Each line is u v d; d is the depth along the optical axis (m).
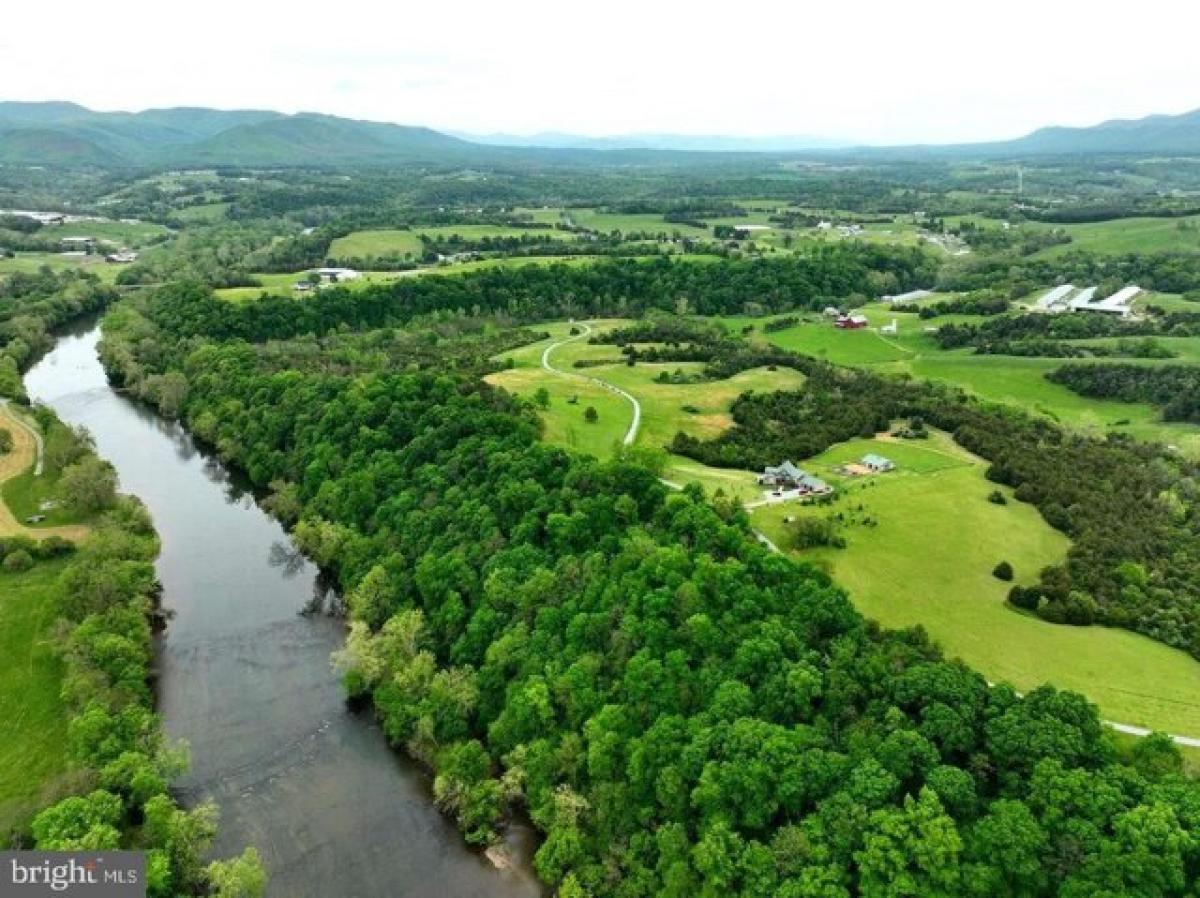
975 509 129.38
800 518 122.06
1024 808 66.50
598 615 94.94
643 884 75.56
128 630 105.75
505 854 83.56
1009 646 96.81
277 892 78.56
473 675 99.75
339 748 97.31
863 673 81.25
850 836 68.38
